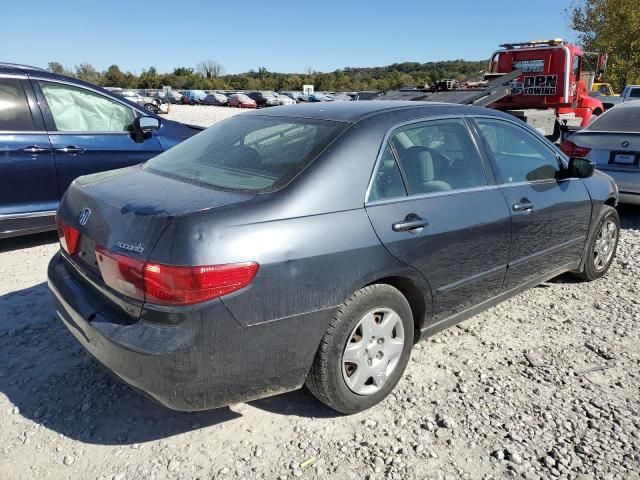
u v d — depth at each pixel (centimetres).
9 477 251
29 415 295
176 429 286
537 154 411
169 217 242
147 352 232
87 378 329
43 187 542
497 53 1316
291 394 318
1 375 329
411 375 338
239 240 241
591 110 1379
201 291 231
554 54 1209
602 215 470
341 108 334
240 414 299
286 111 351
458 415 299
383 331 295
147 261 235
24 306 421
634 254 576
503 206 357
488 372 343
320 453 269
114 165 588
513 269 378
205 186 281
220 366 243
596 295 467
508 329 403
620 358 363
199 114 3172
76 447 271
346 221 273
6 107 519
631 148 680
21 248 566
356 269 273
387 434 283
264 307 246
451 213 321
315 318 263
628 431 288
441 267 318
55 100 552
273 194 262
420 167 319
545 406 309
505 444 277
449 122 349
